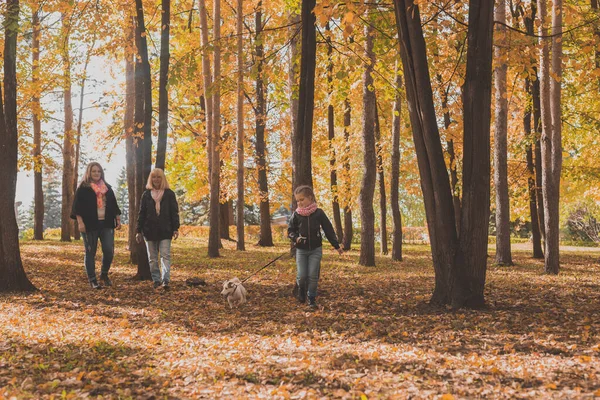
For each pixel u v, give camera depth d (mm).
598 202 28172
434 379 4594
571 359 5180
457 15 10445
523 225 50719
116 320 7512
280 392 4188
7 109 9977
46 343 5863
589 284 12195
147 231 10555
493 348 5773
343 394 4137
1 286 9812
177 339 6355
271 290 10914
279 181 32656
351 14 6992
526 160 23188
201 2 21500
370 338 6469
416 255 25000
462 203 8672
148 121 12547
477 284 8562
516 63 10141
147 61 12602
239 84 12445
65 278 11898
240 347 5902
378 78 13156
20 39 18984
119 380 4609
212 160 21312
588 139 22938
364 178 18281
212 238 20750
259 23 26375
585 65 10055
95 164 10719
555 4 15164
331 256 22562
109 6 13758
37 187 28688
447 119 21000
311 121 10008
